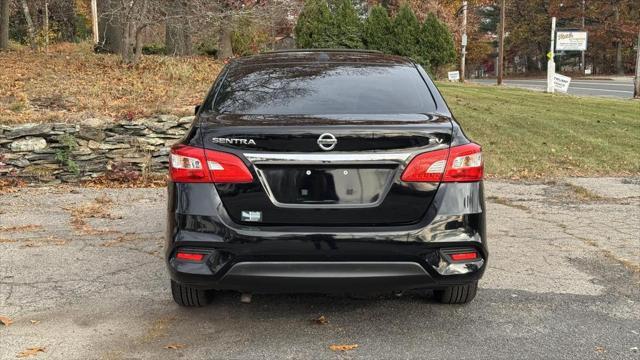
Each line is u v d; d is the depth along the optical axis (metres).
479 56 67.19
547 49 66.94
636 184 8.62
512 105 15.71
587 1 59.34
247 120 3.55
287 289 3.46
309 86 4.03
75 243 5.63
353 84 4.06
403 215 3.44
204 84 13.14
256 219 3.42
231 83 4.11
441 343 3.63
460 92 18.72
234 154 3.43
